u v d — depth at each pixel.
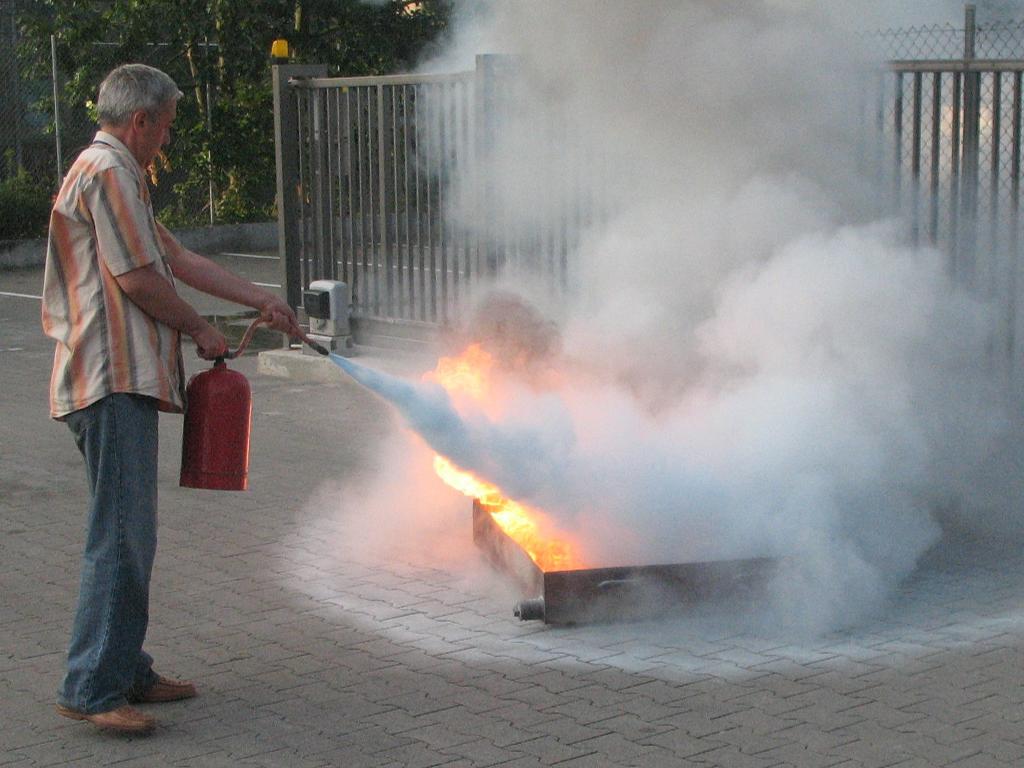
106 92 4.16
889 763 3.81
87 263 4.07
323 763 3.92
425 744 4.03
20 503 7.02
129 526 4.07
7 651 4.90
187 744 4.07
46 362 11.32
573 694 4.38
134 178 4.08
